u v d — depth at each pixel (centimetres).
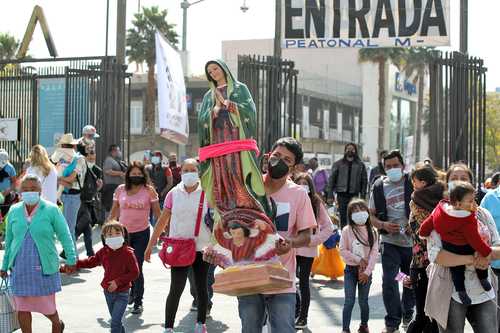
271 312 617
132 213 1088
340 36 1959
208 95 623
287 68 1975
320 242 714
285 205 632
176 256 911
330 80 7381
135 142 6209
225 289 575
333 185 1859
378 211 980
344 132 7544
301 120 6525
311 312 1123
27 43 2106
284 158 633
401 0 1938
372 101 7925
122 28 2127
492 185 1249
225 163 604
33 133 2103
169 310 918
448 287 699
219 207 609
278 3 1975
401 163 983
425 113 8906
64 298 1184
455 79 1870
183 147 6072
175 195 933
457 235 684
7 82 2131
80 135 2062
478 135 1928
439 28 1922
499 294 849
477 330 700
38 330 974
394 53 6850
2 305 849
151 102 5838
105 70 2048
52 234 844
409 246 974
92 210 1521
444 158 1866
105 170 1900
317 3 1961
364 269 956
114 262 862
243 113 607
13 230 841
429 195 812
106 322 1026
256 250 585
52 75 2084
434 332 835
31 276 830
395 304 969
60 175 1430
